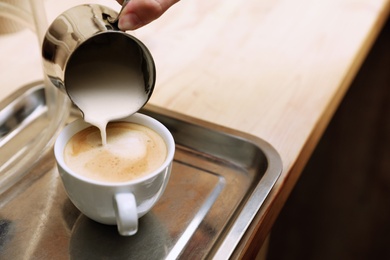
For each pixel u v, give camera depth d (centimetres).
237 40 84
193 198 57
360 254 127
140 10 51
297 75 76
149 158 53
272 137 65
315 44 84
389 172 139
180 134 65
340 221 132
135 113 57
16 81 72
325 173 139
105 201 49
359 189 137
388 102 143
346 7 95
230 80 75
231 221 55
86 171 50
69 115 68
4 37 81
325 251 127
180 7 93
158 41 82
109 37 53
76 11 52
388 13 100
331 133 144
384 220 132
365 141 143
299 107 70
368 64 142
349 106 145
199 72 76
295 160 61
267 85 74
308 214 133
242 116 68
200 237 53
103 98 54
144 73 54
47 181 58
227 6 94
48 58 52
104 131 53
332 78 76
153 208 56
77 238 52
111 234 53
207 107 69
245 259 52
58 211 55
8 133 66
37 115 69
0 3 65
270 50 82
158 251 52
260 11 93
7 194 57
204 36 85
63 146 52
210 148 63
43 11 64
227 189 59
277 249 127
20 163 60
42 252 51
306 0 97
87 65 55
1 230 53
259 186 56
